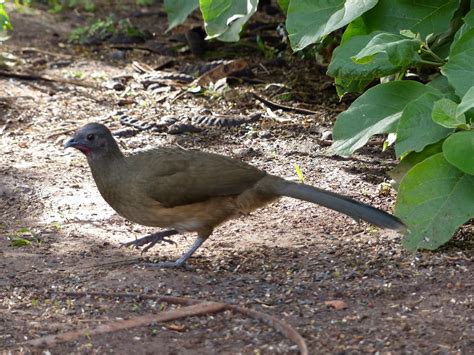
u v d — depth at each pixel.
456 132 10.69
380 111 11.31
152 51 20.70
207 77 18.31
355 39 11.74
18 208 12.93
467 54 10.94
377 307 9.47
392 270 10.45
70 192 13.47
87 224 12.40
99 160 10.80
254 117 16.44
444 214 10.62
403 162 11.45
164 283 10.26
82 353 8.47
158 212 10.66
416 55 11.23
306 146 15.20
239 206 10.73
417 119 10.87
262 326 9.00
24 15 23.50
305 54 18.31
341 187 13.43
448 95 11.42
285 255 11.12
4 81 18.64
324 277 10.35
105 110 17.19
